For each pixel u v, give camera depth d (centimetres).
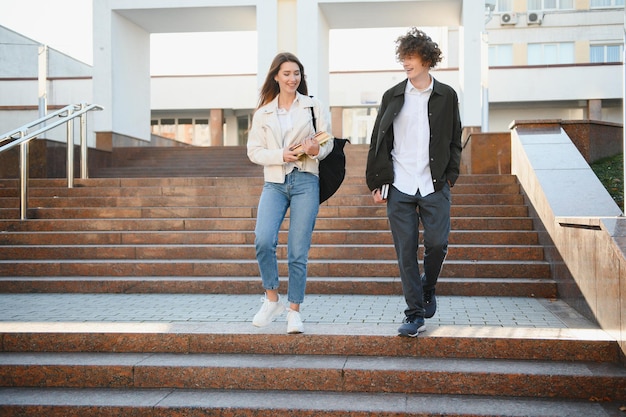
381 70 2472
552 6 3012
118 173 1289
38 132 788
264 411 354
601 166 865
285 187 423
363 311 506
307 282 606
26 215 781
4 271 658
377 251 663
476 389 370
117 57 1499
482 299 568
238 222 756
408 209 407
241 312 509
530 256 640
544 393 364
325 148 418
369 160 418
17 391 388
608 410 344
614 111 2398
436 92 403
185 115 2861
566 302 543
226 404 360
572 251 520
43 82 1236
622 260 381
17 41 2362
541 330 418
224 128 2852
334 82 2492
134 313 506
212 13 1521
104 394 380
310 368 381
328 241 705
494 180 840
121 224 765
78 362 399
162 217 800
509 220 707
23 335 427
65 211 802
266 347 414
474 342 398
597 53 2992
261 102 438
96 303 557
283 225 741
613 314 402
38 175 1095
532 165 709
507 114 2486
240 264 646
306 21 1455
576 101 2377
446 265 622
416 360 395
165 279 623
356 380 378
